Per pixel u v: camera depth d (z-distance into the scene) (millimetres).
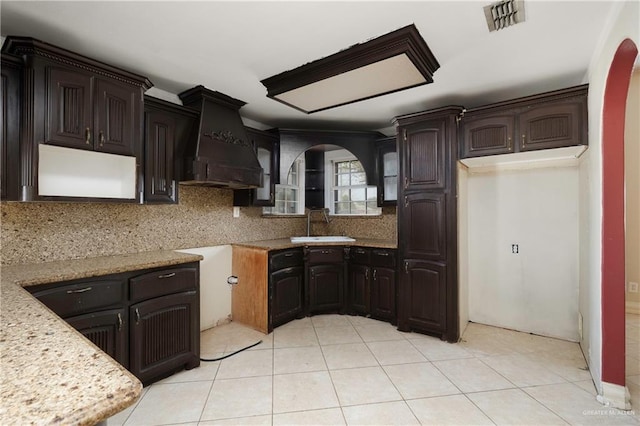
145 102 2430
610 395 1927
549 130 2502
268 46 2031
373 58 1999
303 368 2391
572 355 2607
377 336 3025
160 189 2531
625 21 1531
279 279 3246
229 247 3447
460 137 2914
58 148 1949
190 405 1925
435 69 2242
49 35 1913
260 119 3648
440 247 2939
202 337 2988
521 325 3168
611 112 1930
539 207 3090
